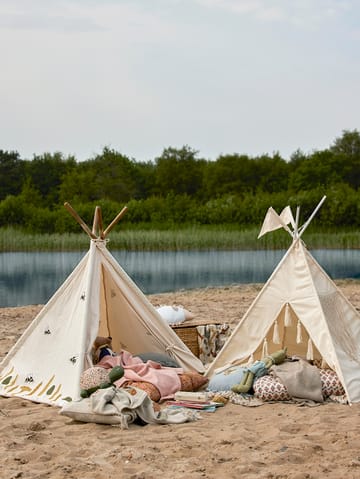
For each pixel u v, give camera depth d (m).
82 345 6.82
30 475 5.05
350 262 23.58
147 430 5.90
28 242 29.23
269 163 55.38
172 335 7.52
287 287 7.28
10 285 18.33
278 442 5.57
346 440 5.55
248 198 40.12
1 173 56.62
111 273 7.36
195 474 5.00
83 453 5.42
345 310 7.29
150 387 6.66
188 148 56.91
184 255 27.06
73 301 7.18
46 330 7.18
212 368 7.34
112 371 6.50
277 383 6.63
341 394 6.71
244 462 5.19
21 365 7.18
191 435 5.74
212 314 11.91
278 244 28.83
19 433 5.89
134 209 39.03
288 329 7.47
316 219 38.03
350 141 61.78
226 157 55.84
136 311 7.40
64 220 37.00
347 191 39.38
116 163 51.62
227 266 22.80
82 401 6.16
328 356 6.87
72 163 57.28
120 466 5.17
